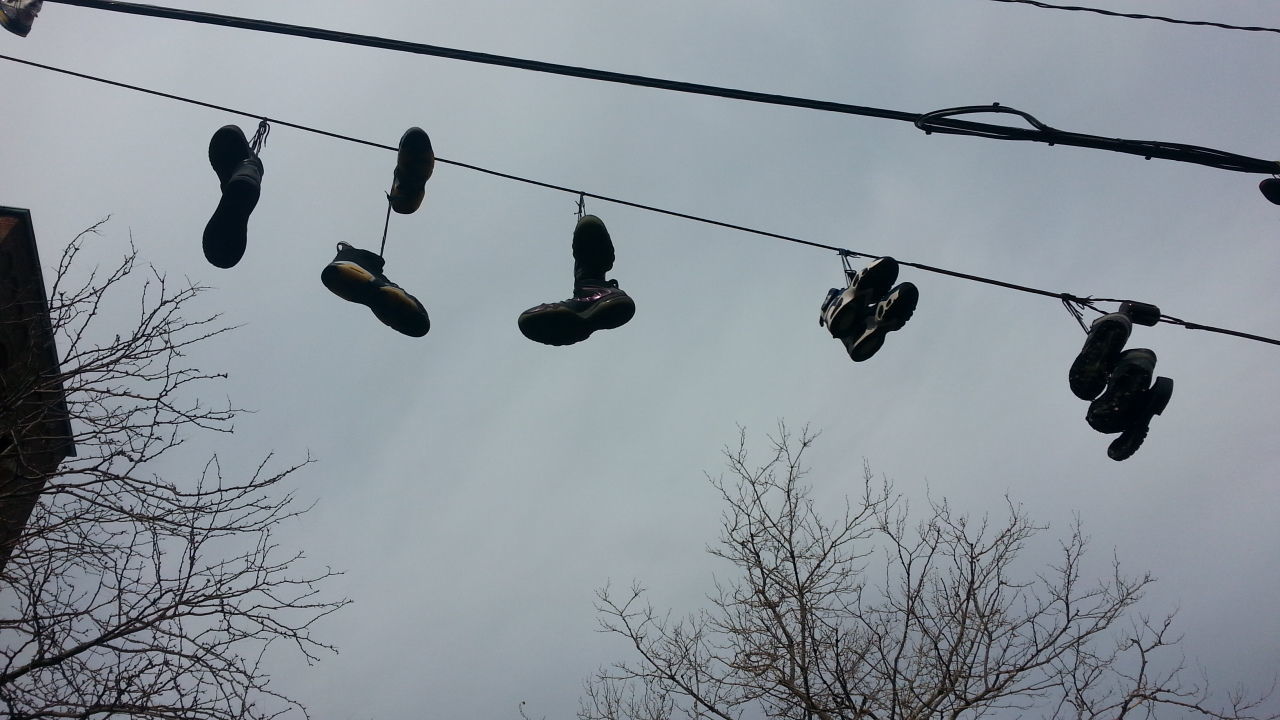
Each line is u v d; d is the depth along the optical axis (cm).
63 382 680
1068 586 841
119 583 620
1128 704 749
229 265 545
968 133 497
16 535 625
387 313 574
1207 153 501
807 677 787
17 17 454
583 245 588
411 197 561
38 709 577
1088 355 534
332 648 670
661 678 861
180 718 588
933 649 834
